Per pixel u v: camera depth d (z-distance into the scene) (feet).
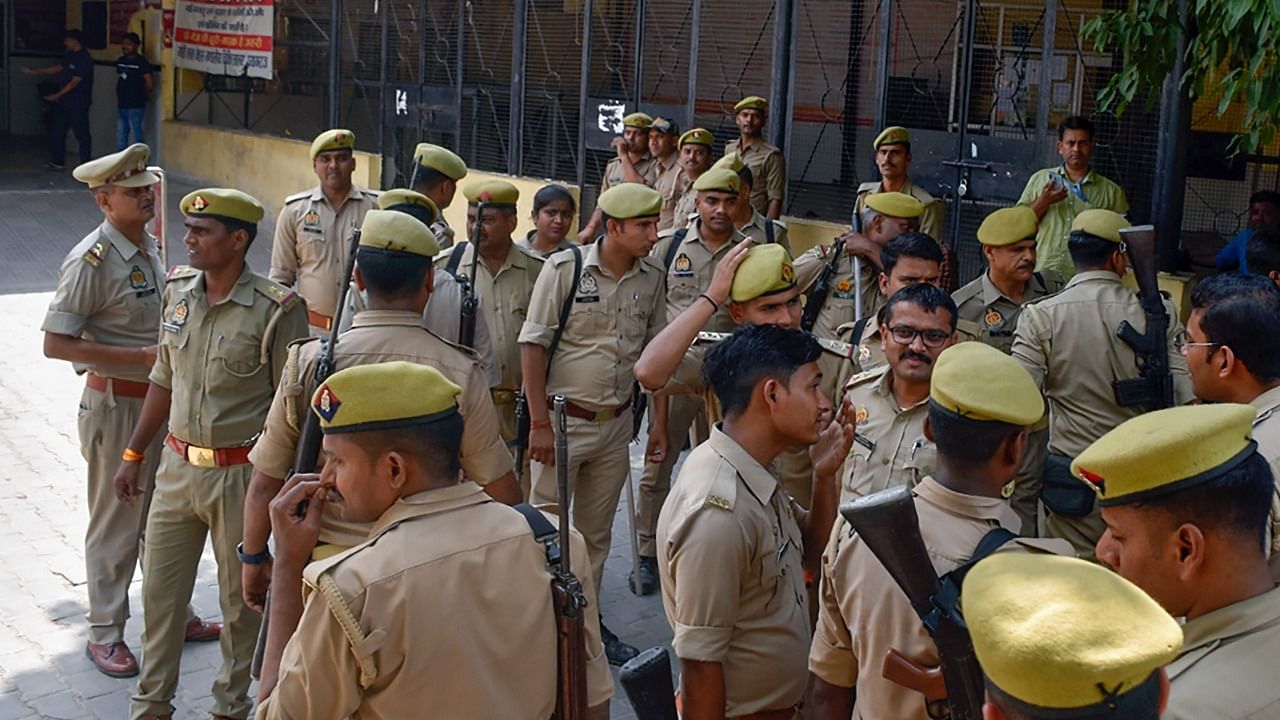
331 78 46.34
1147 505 6.89
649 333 17.87
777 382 9.65
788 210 31.91
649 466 19.70
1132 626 4.93
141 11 57.41
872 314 19.43
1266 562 7.05
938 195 28.14
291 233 23.21
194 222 14.11
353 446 8.28
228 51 52.13
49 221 47.42
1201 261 24.53
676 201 30.68
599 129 36.68
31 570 19.25
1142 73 21.38
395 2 43.78
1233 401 11.09
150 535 14.71
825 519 10.92
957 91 28.25
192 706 15.78
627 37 36.14
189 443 14.35
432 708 7.97
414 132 43.57
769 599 9.67
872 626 8.58
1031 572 5.32
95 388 16.61
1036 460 16.12
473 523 8.31
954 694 7.42
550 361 17.40
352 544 10.67
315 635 7.97
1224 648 6.80
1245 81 18.19
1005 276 17.35
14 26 64.44
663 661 7.73
